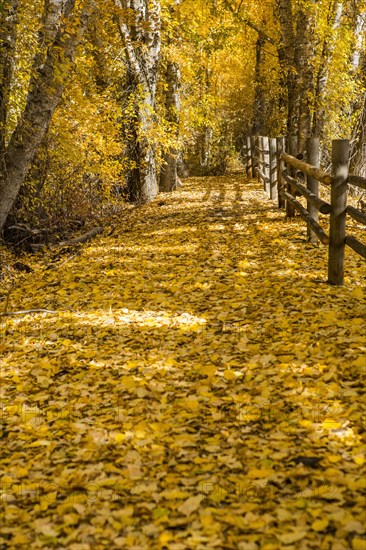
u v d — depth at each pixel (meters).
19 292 7.80
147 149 16.50
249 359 4.62
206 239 9.69
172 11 19.88
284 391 4.02
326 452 3.25
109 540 2.73
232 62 29.70
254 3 24.53
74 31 8.95
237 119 31.83
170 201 16.03
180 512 2.87
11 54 9.81
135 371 4.64
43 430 3.85
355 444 3.30
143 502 2.98
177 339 5.24
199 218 11.96
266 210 11.99
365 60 20.09
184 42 19.16
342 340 4.72
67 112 12.61
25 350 5.42
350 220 10.51
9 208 9.76
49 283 8.02
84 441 3.63
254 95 30.02
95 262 8.98
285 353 4.64
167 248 9.38
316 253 7.86
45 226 11.70
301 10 16.64
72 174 12.67
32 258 10.05
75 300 6.92
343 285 6.37
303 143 16.97
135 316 6.04
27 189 11.04
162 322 5.77
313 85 17.33
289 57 17.00
